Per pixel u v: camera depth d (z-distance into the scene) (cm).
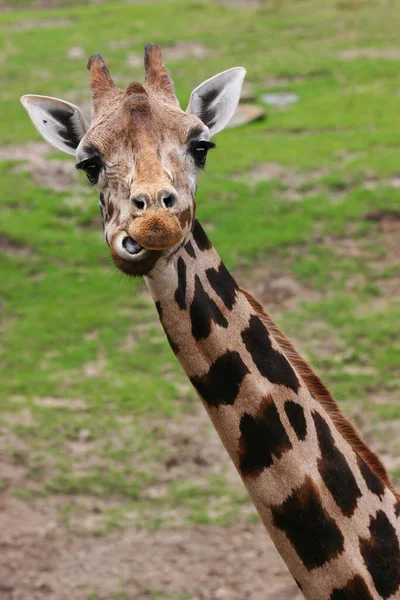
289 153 2170
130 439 1228
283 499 540
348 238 1797
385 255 1733
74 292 1627
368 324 1492
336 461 552
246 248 1742
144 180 505
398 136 2248
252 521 1082
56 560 1020
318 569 543
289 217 1862
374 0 3756
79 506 1112
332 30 3344
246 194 1958
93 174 544
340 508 545
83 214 1903
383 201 1903
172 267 537
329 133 2316
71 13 3809
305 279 1656
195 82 2728
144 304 1602
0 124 2467
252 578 987
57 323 1530
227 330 546
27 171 2091
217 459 1195
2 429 1241
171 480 1157
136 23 3566
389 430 1224
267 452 541
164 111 543
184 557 1023
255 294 1612
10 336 1492
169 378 1384
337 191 1980
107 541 1052
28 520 1083
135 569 1005
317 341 1455
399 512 564
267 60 2969
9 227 1812
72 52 3167
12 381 1360
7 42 3322
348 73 2806
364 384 1330
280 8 3722
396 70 2806
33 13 3866
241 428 544
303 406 554
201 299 544
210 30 3419
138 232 489
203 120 625
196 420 1276
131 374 1389
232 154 2178
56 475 1159
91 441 1226
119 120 534
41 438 1227
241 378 543
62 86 2775
